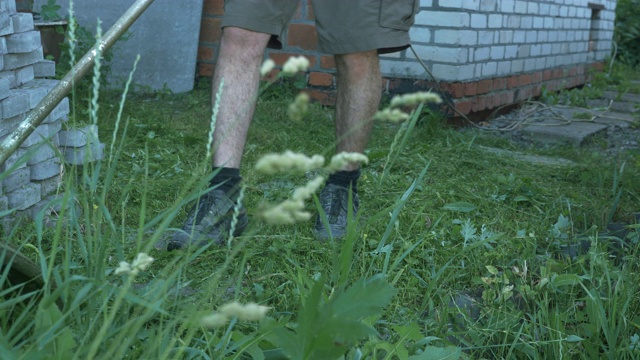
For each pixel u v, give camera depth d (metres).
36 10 4.79
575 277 1.81
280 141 3.53
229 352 1.27
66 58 4.21
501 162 3.54
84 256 1.20
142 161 2.89
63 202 1.08
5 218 1.96
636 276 1.87
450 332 1.57
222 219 1.95
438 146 3.68
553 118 5.22
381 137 3.80
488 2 4.81
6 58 2.01
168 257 1.87
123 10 4.82
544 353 1.58
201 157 3.11
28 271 1.12
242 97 2.04
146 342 1.18
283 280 1.80
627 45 9.88
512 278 1.95
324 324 0.85
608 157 4.09
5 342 0.96
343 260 1.38
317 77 4.80
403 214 2.41
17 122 1.99
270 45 2.20
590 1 7.15
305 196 0.69
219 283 1.74
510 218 2.58
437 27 4.51
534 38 5.75
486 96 4.98
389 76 4.68
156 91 4.74
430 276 1.91
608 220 2.53
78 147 2.25
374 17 2.18
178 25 4.85
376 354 1.40
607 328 1.58
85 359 0.93
